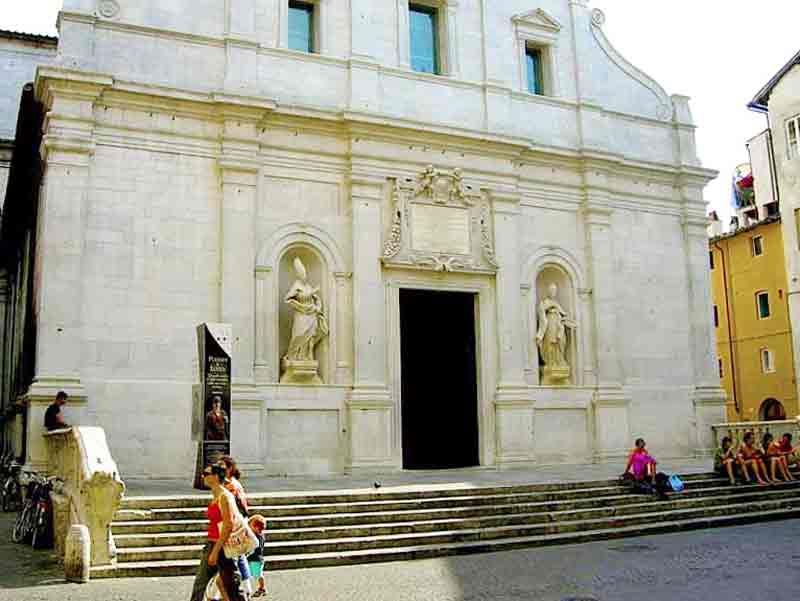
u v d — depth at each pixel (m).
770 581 10.24
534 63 24.23
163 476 17.28
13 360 26.19
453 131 21.30
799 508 16.81
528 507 14.72
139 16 18.92
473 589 10.02
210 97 18.81
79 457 11.85
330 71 20.64
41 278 16.97
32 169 21.33
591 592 9.73
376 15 21.47
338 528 12.87
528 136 22.92
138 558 11.30
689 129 25.92
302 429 18.81
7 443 23.55
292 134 19.89
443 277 20.95
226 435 15.22
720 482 17.81
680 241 25.09
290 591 10.00
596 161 23.45
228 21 19.67
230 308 18.36
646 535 14.38
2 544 13.02
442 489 14.92
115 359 17.34
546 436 21.64
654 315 24.08
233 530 7.96
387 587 10.20
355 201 20.16
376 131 20.55
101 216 17.72
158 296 17.95
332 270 19.81
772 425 21.91
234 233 18.70
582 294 22.95
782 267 35.31
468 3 22.80
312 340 19.16
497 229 21.80
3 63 30.34
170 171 18.52
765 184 37.00
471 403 21.22
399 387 20.02
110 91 18.06
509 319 21.50
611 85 25.03
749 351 37.03
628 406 22.91
